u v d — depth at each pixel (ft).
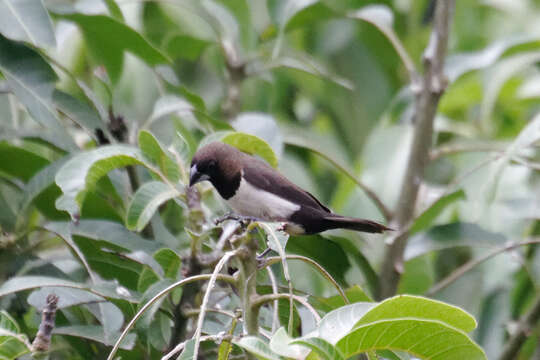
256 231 23.97
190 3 35.70
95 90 31.96
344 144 48.01
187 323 22.77
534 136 27.35
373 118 48.01
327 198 45.21
